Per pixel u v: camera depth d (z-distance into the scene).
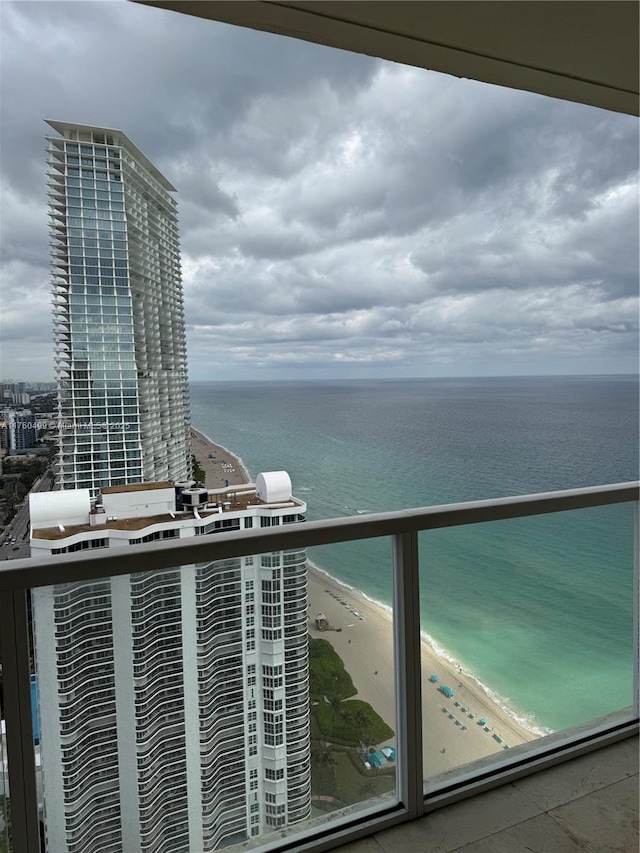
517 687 1.93
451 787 1.80
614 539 2.13
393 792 1.74
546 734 1.99
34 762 1.30
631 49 1.79
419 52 1.80
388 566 1.71
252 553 1.48
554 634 2.02
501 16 1.60
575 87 2.04
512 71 1.92
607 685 2.13
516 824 1.68
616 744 2.07
